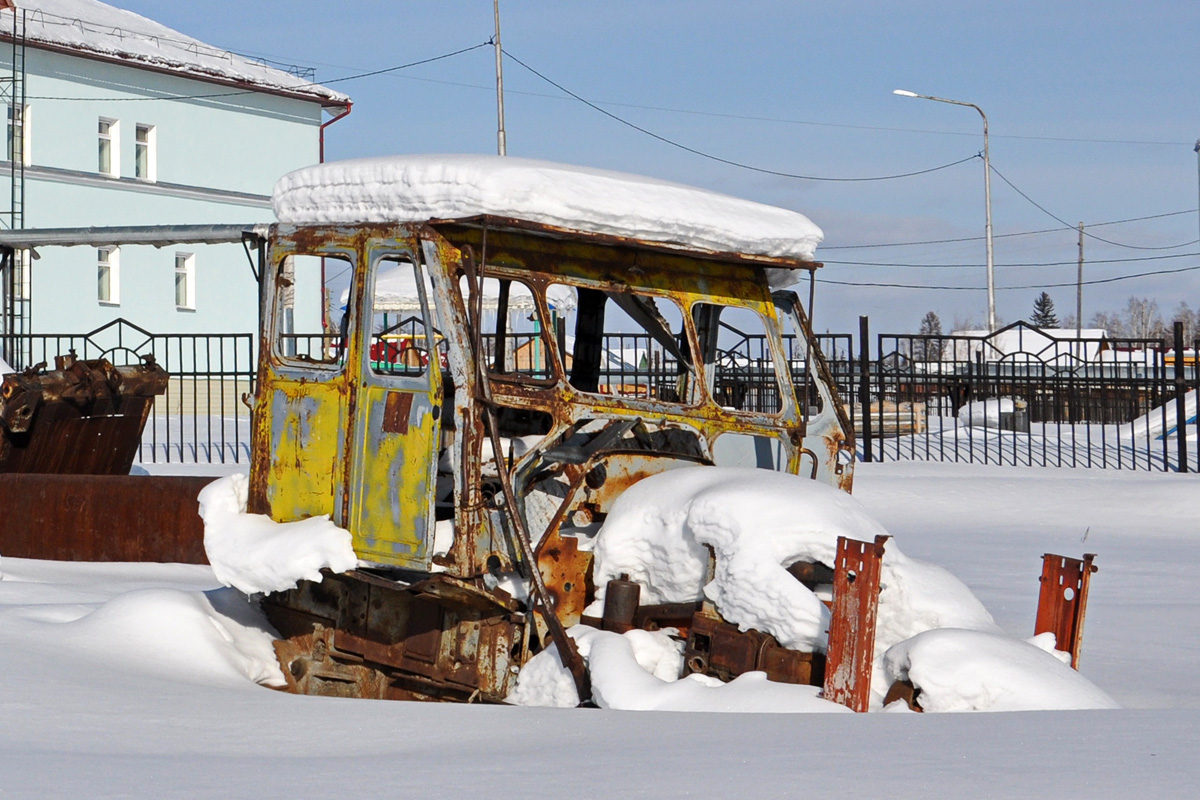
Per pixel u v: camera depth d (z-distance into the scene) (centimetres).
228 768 653
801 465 1211
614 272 1084
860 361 3491
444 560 976
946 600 951
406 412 1009
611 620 978
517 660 1009
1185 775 577
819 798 557
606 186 1055
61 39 5847
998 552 2183
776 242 1156
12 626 1023
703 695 872
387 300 1350
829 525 920
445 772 635
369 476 1029
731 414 1132
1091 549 2233
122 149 6147
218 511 1112
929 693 833
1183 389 3291
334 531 1032
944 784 576
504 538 1002
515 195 992
